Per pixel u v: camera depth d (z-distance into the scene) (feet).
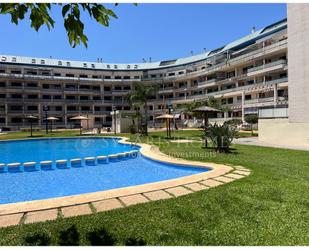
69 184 29.53
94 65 234.79
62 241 11.89
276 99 117.91
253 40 155.02
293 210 15.26
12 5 7.83
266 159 35.14
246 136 81.56
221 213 14.94
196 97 189.06
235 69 162.81
